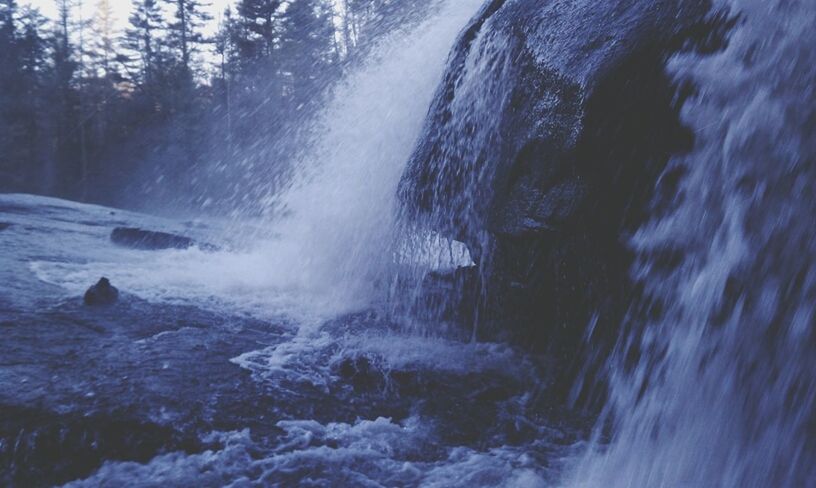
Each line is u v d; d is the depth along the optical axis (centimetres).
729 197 279
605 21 344
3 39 5066
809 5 262
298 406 308
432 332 443
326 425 294
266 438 273
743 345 269
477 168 417
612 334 337
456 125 445
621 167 316
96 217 1212
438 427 305
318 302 512
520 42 391
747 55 279
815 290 248
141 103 5000
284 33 3894
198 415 281
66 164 4969
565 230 338
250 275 596
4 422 257
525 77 375
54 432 253
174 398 294
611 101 314
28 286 499
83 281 540
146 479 238
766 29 275
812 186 253
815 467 238
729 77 284
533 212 353
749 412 262
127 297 487
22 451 244
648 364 310
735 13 285
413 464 267
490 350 408
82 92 5266
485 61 421
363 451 272
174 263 673
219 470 245
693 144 294
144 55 5412
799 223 255
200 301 495
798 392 248
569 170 335
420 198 471
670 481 263
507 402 340
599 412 335
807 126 257
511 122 382
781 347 255
